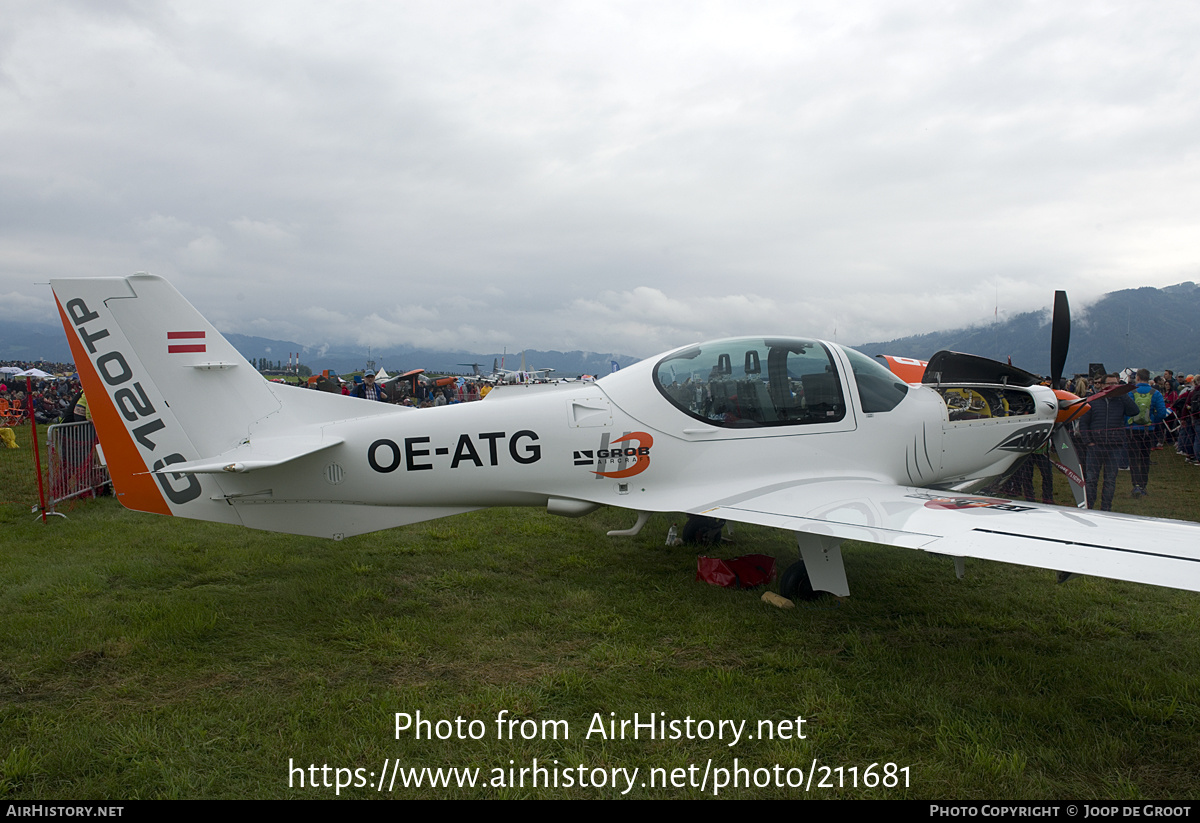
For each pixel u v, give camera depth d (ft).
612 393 17.03
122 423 15.92
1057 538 11.84
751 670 12.34
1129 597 16.35
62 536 21.76
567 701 11.11
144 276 15.85
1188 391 37.99
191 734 10.00
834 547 15.21
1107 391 22.85
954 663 12.51
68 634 13.57
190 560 18.99
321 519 16.57
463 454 16.39
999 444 18.54
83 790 8.71
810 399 17.10
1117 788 8.84
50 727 10.20
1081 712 10.80
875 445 17.34
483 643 13.48
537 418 16.58
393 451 16.28
